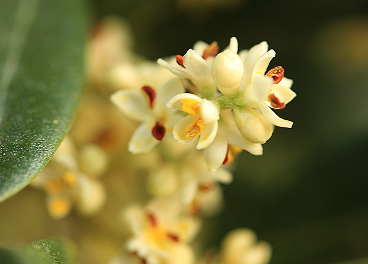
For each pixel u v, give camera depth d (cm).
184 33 14
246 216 13
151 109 11
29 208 12
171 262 11
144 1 14
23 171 10
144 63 12
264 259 12
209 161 10
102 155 12
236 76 10
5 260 9
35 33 12
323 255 13
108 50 13
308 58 13
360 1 13
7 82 11
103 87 12
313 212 13
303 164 13
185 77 10
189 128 10
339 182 13
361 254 13
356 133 13
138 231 11
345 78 13
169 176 12
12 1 12
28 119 10
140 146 11
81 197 11
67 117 10
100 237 12
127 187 12
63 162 11
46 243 9
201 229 13
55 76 11
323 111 13
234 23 14
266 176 13
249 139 10
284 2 13
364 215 13
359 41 13
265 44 10
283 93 10
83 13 12
